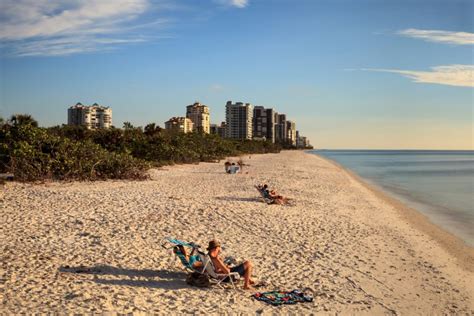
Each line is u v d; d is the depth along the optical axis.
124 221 11.91
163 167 35.00
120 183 21.70
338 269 9.23
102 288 7.11
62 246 9.45
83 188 18.88
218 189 20.72
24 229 10.73
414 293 8.18
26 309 6.04
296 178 30.11
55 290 6.86
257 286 7.84
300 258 9.85
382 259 10.34
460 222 17.19
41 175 21.16
